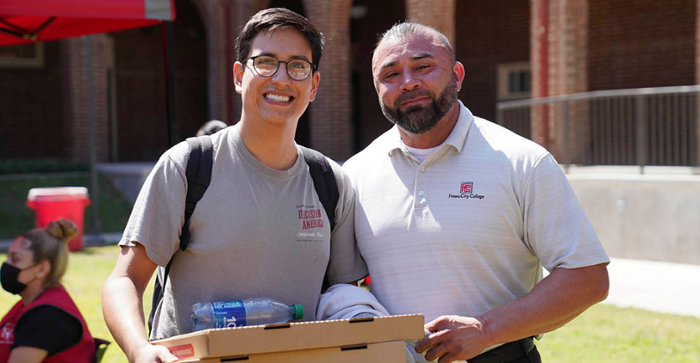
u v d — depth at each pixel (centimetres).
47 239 320
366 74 1833
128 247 224
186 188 224
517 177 243
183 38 2003
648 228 873
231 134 233
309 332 193
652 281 756
